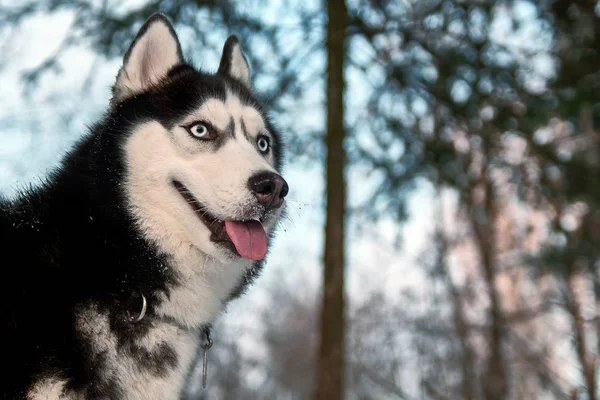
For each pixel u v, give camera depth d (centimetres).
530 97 503
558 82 484
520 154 566
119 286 250
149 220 261
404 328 845
